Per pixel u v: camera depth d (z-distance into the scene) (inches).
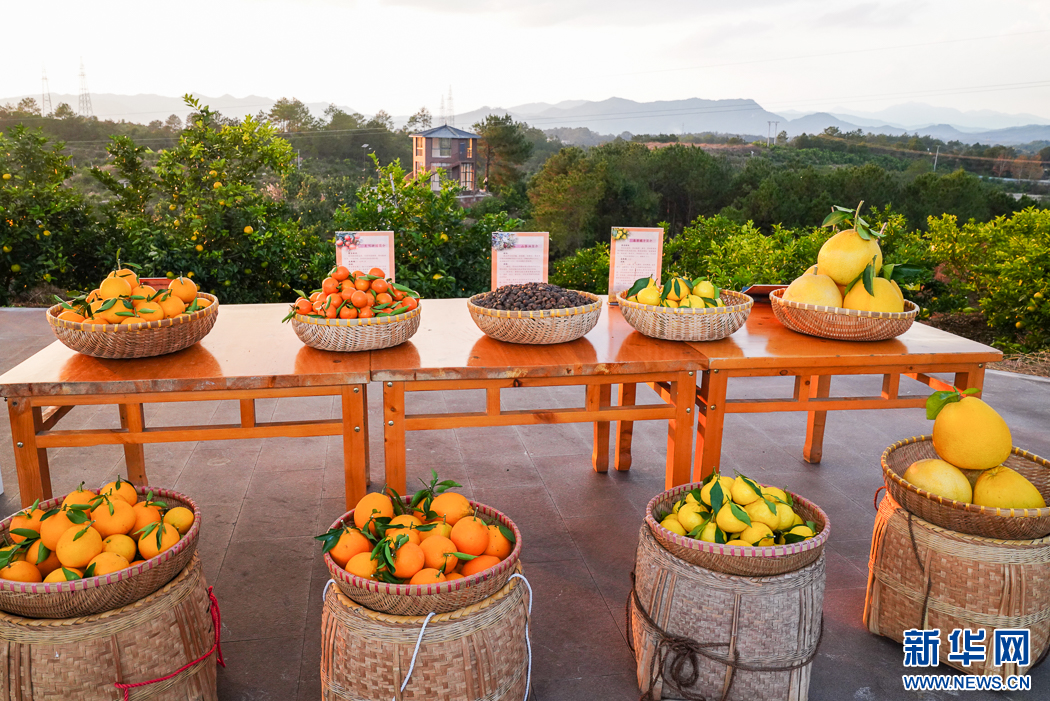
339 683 66.4
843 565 104.6
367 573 66.1
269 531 111.9
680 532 75.0
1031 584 76.2
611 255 126.3
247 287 260.4
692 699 72.2
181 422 160.6
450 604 63.9
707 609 70.2
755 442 153.1
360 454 89.0
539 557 105.0
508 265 125.5
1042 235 291.6
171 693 67.7
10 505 119.3
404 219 239.8
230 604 92.7
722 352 95.4
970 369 98.7
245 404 86.0
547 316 92.7
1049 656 85.4
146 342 85.4
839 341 102.0
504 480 131.3
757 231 375.9
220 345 96.5
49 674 61.9
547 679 79.7
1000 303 282.2
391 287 95.0
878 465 141.3
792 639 70.4
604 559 104.7
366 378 85.1
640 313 99.5
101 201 280.7
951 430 81.9
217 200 253.3
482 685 65.6
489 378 88.4
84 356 90.2
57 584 59.7
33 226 269.3
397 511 77.0
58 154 273.0
